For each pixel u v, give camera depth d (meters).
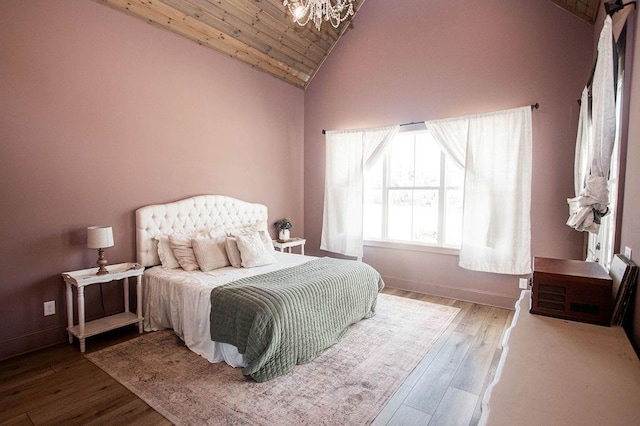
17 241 2.74
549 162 3.63
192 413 2.06
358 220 4.91
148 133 3.55
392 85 4.62
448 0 4.17
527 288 3.79
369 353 2.82
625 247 1.88
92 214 3.16
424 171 4.60
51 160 2.89
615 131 2.12
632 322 1.64
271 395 2.24
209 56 4.11
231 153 4.43
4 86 2.62
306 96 5.50
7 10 2.62
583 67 3.44
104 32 3.17
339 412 2.07
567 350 1.42
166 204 3.68
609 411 1.01
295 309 2.56
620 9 1.92
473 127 3.95
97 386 2.34
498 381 1.19
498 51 3.87
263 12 4.01
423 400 2.21
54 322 2.96
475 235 3.98
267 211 4.95
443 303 4.10
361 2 4.79
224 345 2.65
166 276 3.21
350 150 4.96
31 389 2.30
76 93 3.01
